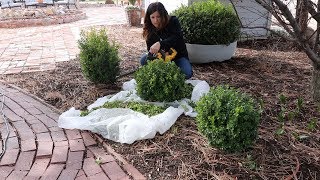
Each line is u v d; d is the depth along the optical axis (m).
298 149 2.75
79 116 3.34
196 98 3.56
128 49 6.06
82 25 9.31
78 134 3.08
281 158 2.63
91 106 3.55
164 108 3.38
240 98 2.66
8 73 4.87
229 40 4.79
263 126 3.09
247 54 5.46
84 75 4.19
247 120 2.51
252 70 4.65
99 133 3.05
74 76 4.61
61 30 8.51
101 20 10.32
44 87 4.25
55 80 4.48
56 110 3.58
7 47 6.62
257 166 2.54
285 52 5.61
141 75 3.47
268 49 5.80
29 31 8.49
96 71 4.00
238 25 4.82
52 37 7.59
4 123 3.28
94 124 3.09
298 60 5.09
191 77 4.27
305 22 2.72
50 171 2.55
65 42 6.98
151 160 2.66
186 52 4.29
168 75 3.38
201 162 2.61
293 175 2.44
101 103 3.60
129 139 2.88
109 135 2.98
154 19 4.01
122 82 4.30
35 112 3.54
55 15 10.48
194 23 4.73
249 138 2.55
